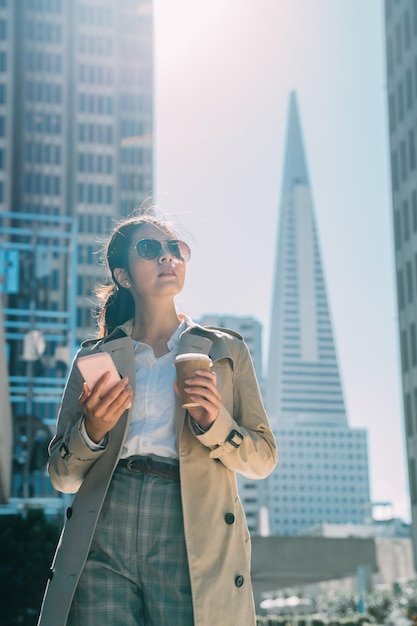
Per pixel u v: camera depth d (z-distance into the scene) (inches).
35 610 926.4
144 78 4392.2
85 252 4003.4
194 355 111.4
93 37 4382.4
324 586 2967.5
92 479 114.9
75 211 4099.4
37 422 1493.6
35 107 4197.8
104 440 115.7
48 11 4333.2
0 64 4089.6
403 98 2412.6
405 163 2385.6
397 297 2359.7
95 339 130.6
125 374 120.7
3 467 626.2
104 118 4284.0
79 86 4296.3
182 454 113.8
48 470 120.4
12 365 3034.0
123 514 112.1
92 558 111.3
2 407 575.5
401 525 4598.9
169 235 130.4
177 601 109.7
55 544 956.0
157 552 111.0
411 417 2237.9
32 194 4079.7
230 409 123.3
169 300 128.5
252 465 118.3
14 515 958.4
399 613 1405.0
